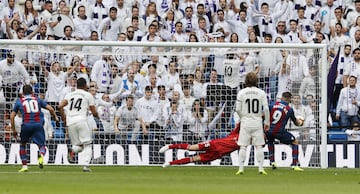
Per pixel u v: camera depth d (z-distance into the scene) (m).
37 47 59.91
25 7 73.00
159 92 60.34
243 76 60.59
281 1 76.94
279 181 39.09
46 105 51.16
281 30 74.50
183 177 42.53
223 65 60.66
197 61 60.56
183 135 60.34
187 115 60.28
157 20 74.06
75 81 60.44
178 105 60.38
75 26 73.19
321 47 59.12
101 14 74.31
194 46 59.06
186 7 74.56
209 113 60.56
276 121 54.03
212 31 74.38
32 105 50.72
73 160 58.84
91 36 71.69
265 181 39.00
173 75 60.66
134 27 73.25
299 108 60.22
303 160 59.38
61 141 58.97
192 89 60.47
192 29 74.06
